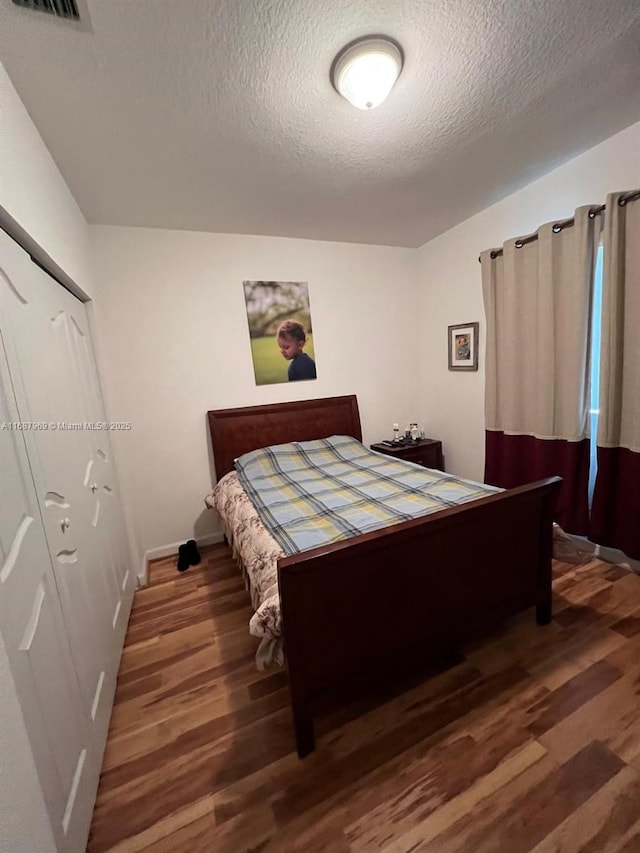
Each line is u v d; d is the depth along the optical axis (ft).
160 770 4.03
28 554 3.08
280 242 9.66
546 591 5.67
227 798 3.71
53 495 3.84
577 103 5.25
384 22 3.78
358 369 11.06
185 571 8.37
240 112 4.89
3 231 3.44
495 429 9.05
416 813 3.47
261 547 5.19
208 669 5.47
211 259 8.98
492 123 5.56
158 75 4.17
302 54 4.04
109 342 8.30
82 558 4.53
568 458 7.30
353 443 10.11
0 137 3.47
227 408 9.52
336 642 4.14
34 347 3.88
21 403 3.34
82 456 5.17
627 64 4.53
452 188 7.63
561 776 3.68
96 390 6.68
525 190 7.85
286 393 10.16
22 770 2.51
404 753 4.03
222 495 8.16
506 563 5.27
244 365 9.59
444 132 5.68
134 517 8.86
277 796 3.70
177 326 8.84
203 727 4.53
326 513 5.99
